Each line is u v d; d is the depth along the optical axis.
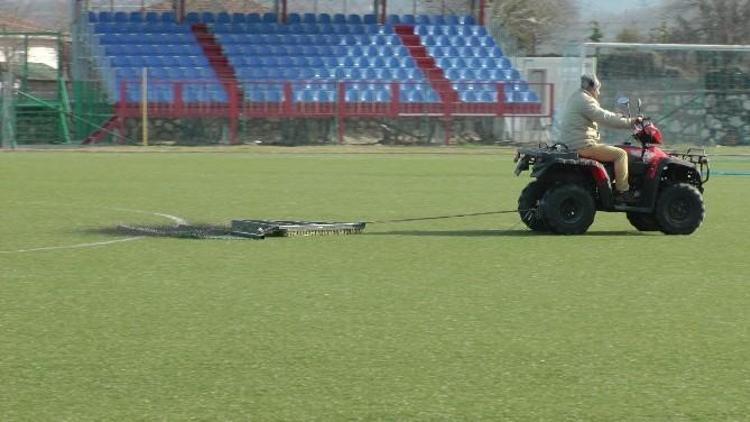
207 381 23.34
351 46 133.50
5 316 29.64
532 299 32.53
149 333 27.70
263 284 34.66
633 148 47.66
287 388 22.89
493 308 31.12
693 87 123.12
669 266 39.06
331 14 138.62
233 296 32.62
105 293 33.03
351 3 148.75
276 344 26.59
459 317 29.86
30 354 25.55
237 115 119.44
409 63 132.88
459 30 138.75
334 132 122.19
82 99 119.44
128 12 134.38
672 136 122.94
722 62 123.56
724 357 25.69
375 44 134.38
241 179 76.00
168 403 21.83
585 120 47.38
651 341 27.23
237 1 175.88
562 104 125.31
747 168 93.81
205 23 133.00
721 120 122.69
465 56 135.38
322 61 131.38
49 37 167.50
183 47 129.12
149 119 118.75
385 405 21.80
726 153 113.62
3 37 166.12
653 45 119.31
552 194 47.00
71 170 82.56
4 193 64.94
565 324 29.09
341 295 32.91
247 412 21.30
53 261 39.16
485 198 64.69
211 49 130.00
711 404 22.03
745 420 21.11
